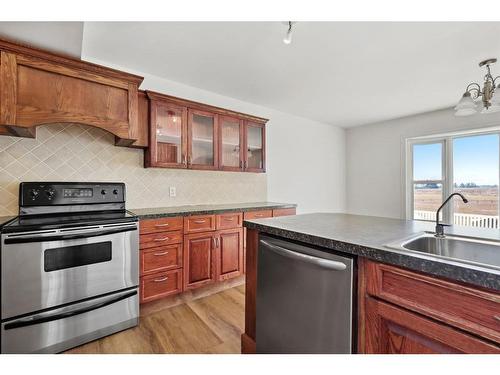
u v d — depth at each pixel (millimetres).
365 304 1020
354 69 2508
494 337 726
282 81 2818
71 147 2244
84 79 1928
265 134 3461
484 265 771
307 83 2865
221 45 2084
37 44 1754
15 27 1566
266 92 3160
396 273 936
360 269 1039
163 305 2281
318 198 4570
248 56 2264
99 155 2381
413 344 900
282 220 1686
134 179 2576
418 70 2525
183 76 2693
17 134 1936
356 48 2111
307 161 4383
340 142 4984
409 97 3318
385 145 4504
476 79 2725
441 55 2219
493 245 1148
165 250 2238
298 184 4246
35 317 1567
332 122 4617
